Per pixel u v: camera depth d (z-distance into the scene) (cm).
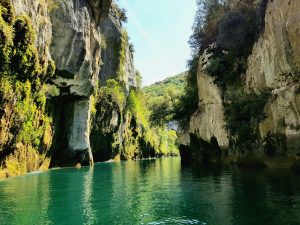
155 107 5781
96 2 4678
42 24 3312
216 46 3922
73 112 4694
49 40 3694
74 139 4688
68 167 4462
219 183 2070
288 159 2545
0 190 1970
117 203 1536
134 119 8706
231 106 3519
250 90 3158
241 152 3378
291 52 2295
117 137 7238
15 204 1520
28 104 3119
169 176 2733
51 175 3047
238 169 2920
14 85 2767
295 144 2448
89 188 2052
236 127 3422
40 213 1342
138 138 8944
